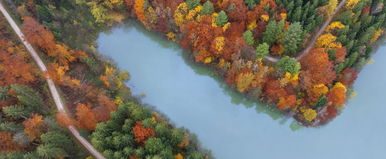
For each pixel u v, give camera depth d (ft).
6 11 324.80
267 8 287.48
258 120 304.91
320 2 305.73
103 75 303.68
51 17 320.70
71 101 275.80
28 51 301.84
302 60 284.00
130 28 360.48
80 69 303.27
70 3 343.26
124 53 344.08
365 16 294.05
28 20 280.51
